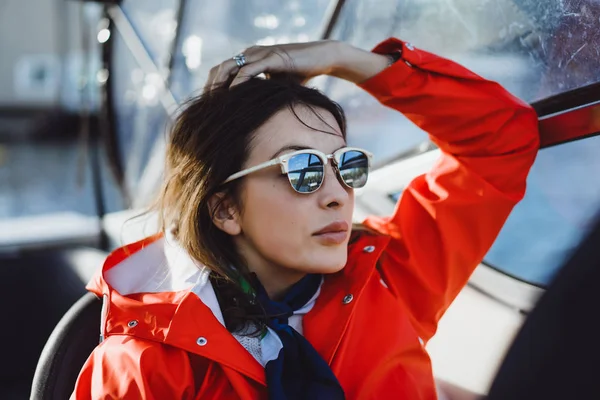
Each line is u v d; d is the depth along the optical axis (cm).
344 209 118
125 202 412
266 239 118
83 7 398
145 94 360
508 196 135
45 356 132
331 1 221
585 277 51
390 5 196
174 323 113
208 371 115
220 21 277
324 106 124
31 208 611
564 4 148
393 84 138
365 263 129
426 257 136
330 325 123
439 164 143
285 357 117
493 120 136
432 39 186
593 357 49
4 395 235
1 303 243
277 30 250
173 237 131
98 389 112
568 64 149
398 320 128
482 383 159
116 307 119
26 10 1138
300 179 114
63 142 1030
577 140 147
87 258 240
